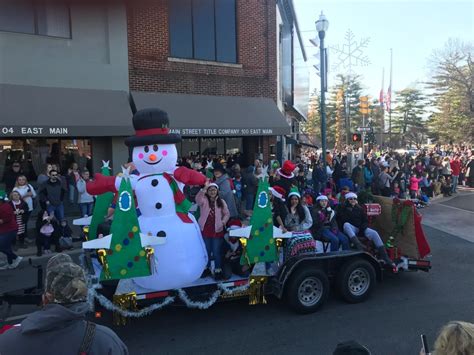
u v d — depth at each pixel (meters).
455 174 20.08
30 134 11.83
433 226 12.46
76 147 13.88
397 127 72.69
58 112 12.48
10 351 2.04
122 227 4.93
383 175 16.09
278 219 6.40
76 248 10.00
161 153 5.46
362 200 7.73
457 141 53.50
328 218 6.90
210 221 5.85
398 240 7.27
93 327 2.18
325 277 6.07
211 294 5.60
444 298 6.61
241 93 16.89
